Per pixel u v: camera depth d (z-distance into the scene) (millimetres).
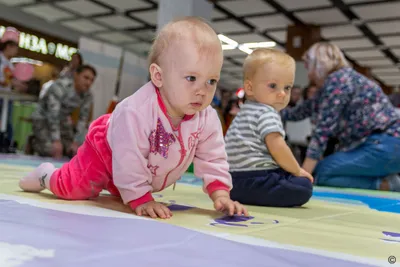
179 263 552
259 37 7117
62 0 6254
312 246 742
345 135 2811
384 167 2688
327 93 2709
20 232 671
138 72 5125
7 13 6723
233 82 12086
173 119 1073
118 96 4871
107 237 688
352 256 679
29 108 6770
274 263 589
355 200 1898
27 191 1291
